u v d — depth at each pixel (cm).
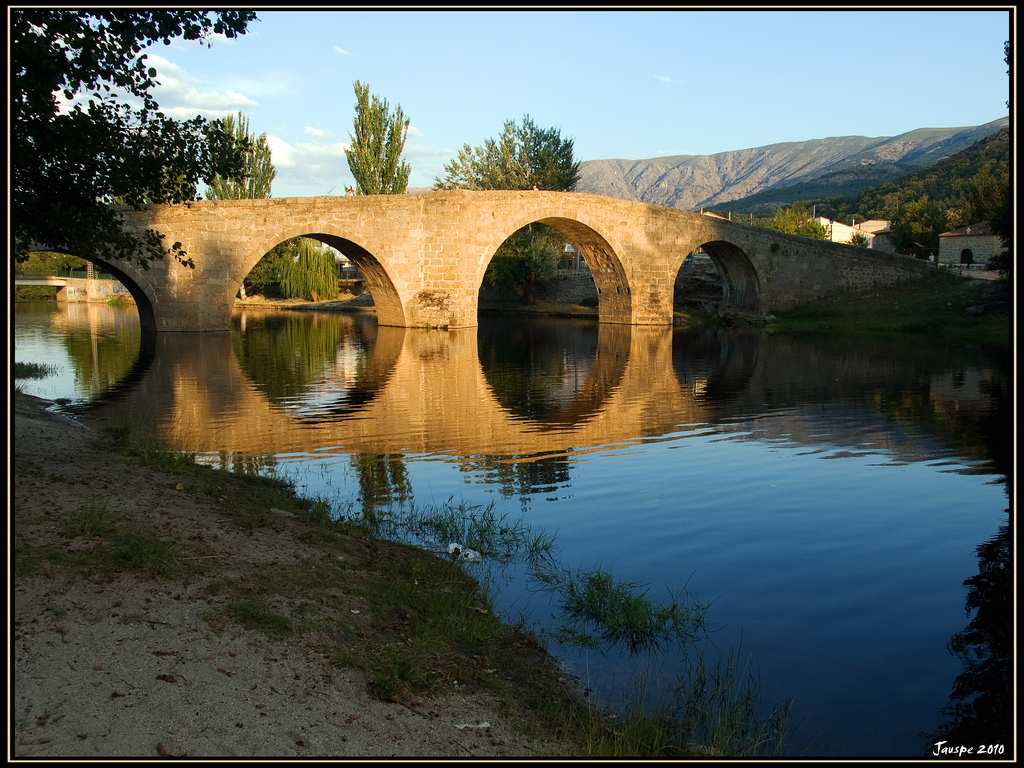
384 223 3869
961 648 625
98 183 971
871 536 907
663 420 1655
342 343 3406
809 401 1912
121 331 3738
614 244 4456
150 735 368
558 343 3584
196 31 902
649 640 640
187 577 573
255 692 435
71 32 827
